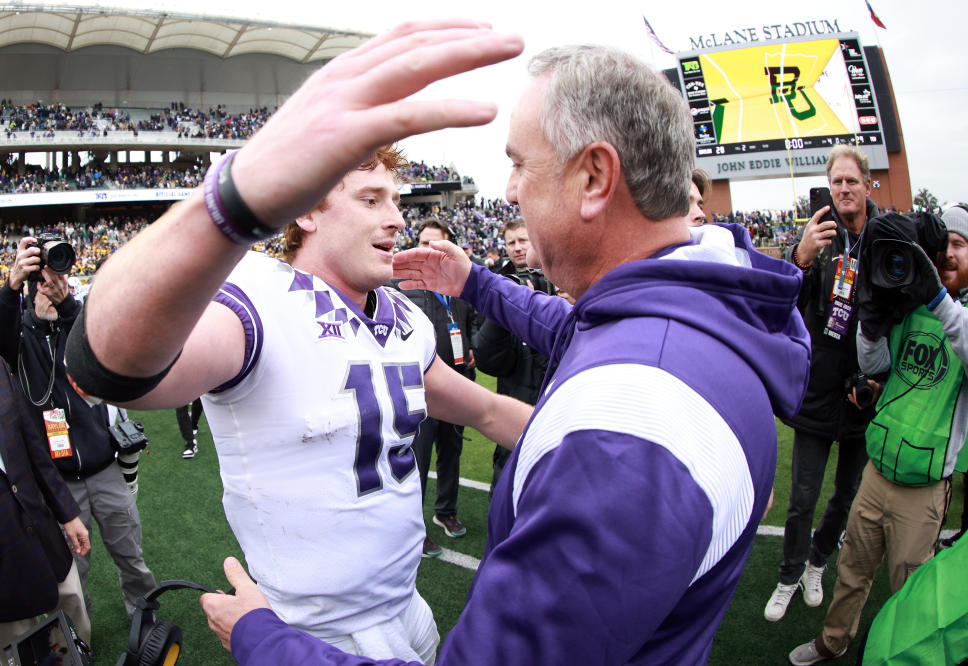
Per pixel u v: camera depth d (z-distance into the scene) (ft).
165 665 3.00
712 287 2.23
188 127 100.99
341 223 3.58
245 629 2.40
